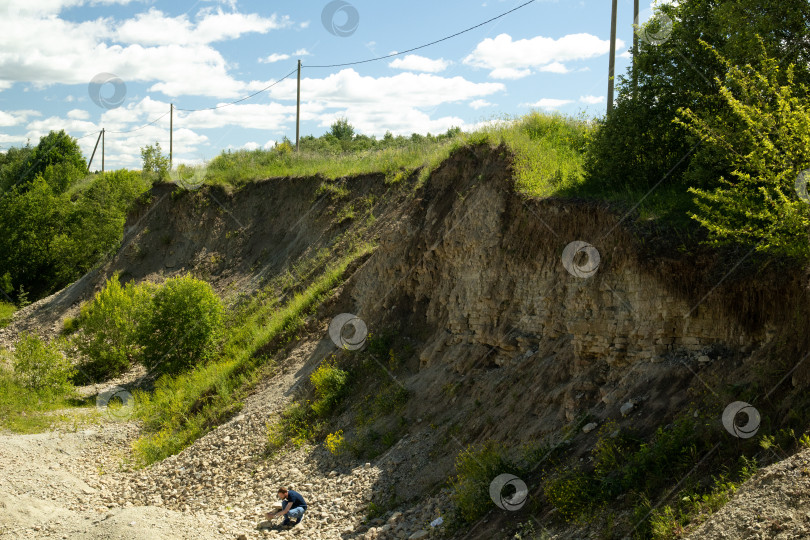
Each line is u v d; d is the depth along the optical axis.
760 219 7.73
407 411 12.05
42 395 20.73
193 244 29.14
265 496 11.42
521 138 14.05
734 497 5.65
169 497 12.61
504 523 7.81
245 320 22.12
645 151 11.07
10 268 35.53
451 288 13.52
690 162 9.87
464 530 8.16
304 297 19.02
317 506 10.41
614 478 7.23
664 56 11.07
